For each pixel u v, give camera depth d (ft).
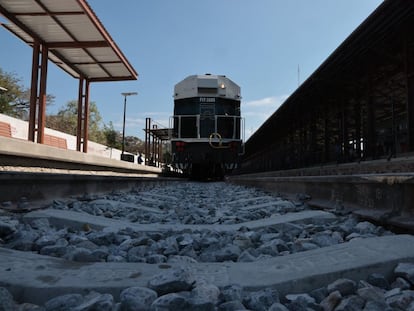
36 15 37.78
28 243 10.16
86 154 44.27
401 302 5.76
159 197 32.04
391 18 30.81
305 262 7.86
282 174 71.00
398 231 12.07
